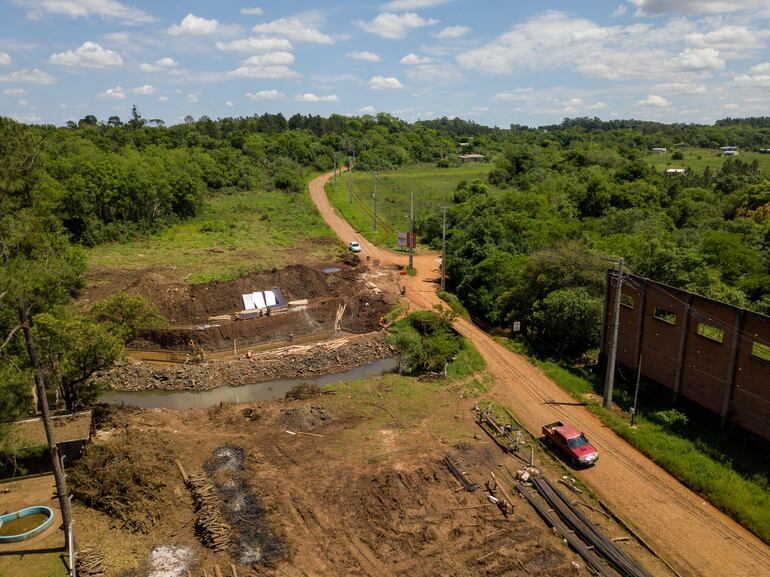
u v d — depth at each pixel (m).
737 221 68.06
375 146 180.00
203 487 26.45
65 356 31.89
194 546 23.05
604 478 27.17
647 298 36.00
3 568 21.80
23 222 25.19
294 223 98.06
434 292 62.53
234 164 131.25
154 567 21.81
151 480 26.78
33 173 27.89
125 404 40.78
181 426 34.09
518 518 24.08
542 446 30.22
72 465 28.58
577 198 87.12
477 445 30.53
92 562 21.73
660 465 28.27
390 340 49.78
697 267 45.22
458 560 21.61
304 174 145.25
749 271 50.44
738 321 28.94
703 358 31.59
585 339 43.09
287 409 35.41
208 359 47.91
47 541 23.42
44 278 24.23
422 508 24.92
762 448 28.05
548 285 46.81
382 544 22.67
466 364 42.69
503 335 49.94
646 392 35.94
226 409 36.56
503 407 35.41
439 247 84.94
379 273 70.19
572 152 130.25
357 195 122.81
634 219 69.88
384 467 28.08
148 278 58.00
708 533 23.06
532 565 21.17
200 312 55.03
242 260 72.50
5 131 25.84
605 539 22.41
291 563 21.80
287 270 63.50
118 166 86.25
